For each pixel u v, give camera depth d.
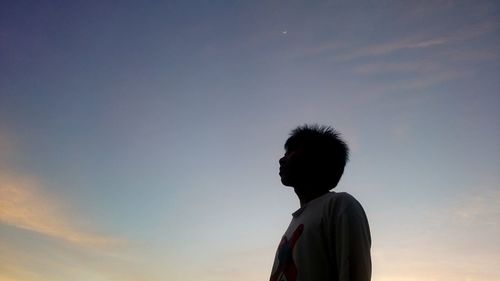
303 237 2.11
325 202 2.17
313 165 2.46
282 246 2.23
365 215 2.08
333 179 2.47
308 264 2.02
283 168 2.60
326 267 2.01
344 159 2.54
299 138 2.60
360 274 1.87
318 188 2.45
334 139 2.56
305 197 2.47
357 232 1.95
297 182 2.51
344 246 1.93
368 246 1.96
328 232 2.04
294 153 2.54
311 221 2.14
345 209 2.03
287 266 2.12
